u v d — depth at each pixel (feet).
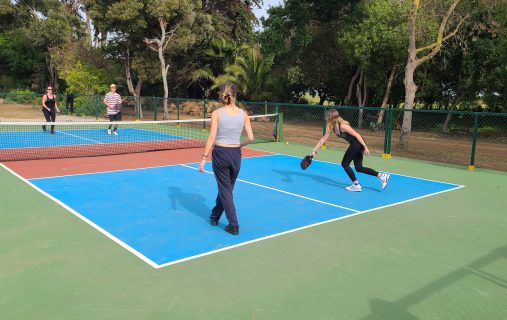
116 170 31.48
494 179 31.91
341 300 12.66
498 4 57.26
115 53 96.17
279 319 11.51
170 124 71.46
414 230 19.35
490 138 72.74
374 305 12.40
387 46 70.18
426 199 25.23
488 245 17.63
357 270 14.80
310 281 13.85
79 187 25.96
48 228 18.42
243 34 111.75
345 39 74.54
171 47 84.23
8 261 14.92
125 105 104.27
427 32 64.28
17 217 19.86
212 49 105.40
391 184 29.32
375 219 20.86
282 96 100.78
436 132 80.64
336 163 37.52
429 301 12.73
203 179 28.84
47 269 14.32
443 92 85.71
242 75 97.71
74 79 91.09
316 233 18.56
